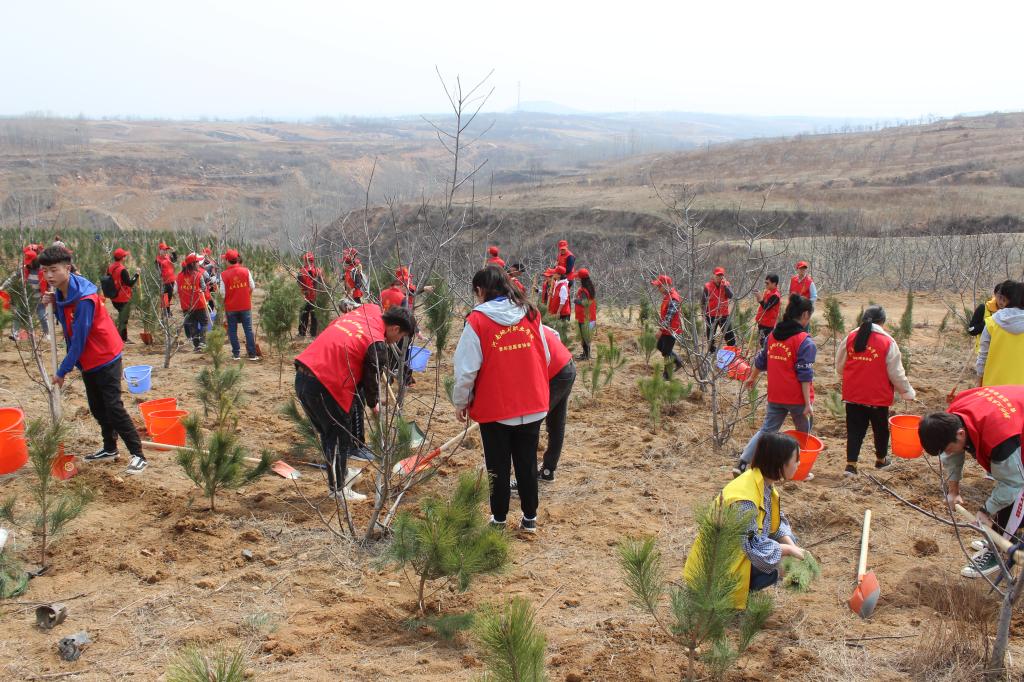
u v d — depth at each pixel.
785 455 3.78
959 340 11.82
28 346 10.49
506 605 2.95
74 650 3.65
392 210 6.59
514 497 5.97
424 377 9.67
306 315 12.28
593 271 21.25
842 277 23.17
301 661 3.71
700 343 8.27
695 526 5.37
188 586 4.36
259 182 133.62
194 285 10.82
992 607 4.23
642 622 4.14
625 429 7.64
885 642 3.96
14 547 4.62
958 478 4.48
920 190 70.62
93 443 6.56
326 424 5.43
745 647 3.45
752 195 76.69
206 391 7.23
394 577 4.58
